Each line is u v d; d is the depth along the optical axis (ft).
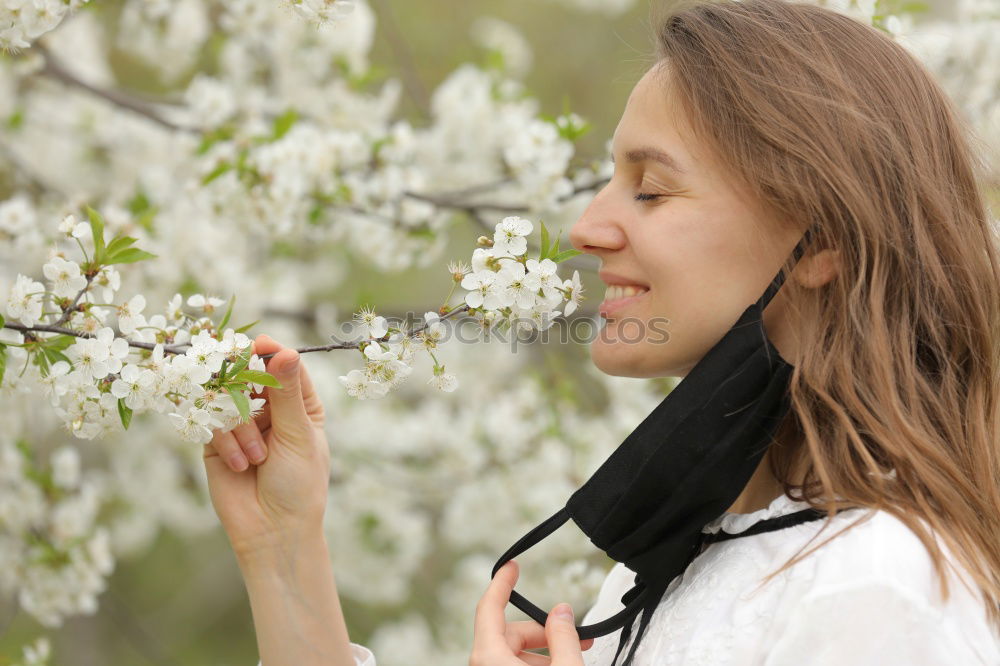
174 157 14.85
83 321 5.98
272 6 14.58
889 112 5.57
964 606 4.55
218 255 15.15
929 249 5.42
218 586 26.45
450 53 22.90
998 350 5.73
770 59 5.55
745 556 5.18
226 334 5.61
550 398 15.58
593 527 5.54
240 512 6.19
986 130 11.98
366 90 18.07
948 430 5.32
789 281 5.41
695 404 5.26
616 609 6.63
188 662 25.13
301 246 16.88
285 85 15.46
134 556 26.50
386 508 17.07
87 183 17.52
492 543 16.35
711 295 5.41
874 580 4.50
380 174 12.68
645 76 5.84
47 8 6.63
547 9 27.14
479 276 5.72
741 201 5.41
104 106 16.60
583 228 5.76
